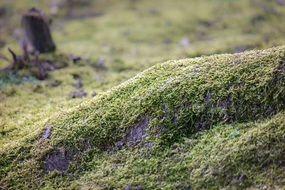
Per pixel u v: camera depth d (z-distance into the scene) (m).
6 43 17.97
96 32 19.52
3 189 6.91
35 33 13.67
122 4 23.73
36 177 6.95
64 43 17.64
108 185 6.34
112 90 7.66
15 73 12.16
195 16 20.88
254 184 5.70
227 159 5.98
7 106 10.12
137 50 16.61
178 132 6.62
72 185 6.55
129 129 6.91
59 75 12.27
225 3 22.16
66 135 7.20
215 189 5.82
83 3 23.89
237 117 6.44
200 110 6.62
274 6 21.84
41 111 9.47
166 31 19.27
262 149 5.90
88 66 13.49
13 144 7.68
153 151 6.55
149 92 7.06
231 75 6.70
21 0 24.73
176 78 7.09
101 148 6.96
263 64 6.63
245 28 18.75
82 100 9.85
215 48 15.65
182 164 6.24
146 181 6.22
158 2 23.77
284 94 6.21
